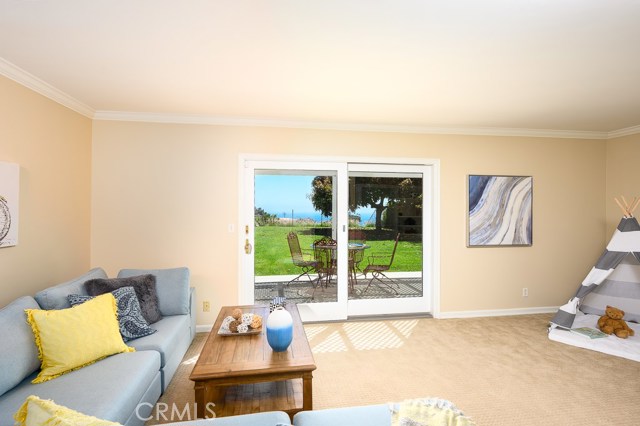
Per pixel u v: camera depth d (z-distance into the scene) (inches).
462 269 154.5
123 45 77.1
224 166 137.7
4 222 86.4
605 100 115.2
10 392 61.2
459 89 104.9
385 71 91.4
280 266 145.1
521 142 158.2
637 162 151.5
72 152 117.0
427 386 91.5
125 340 85.5
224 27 69.2
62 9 62.7
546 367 102.6
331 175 147.9
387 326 140.6
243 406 73.1
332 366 103.3
